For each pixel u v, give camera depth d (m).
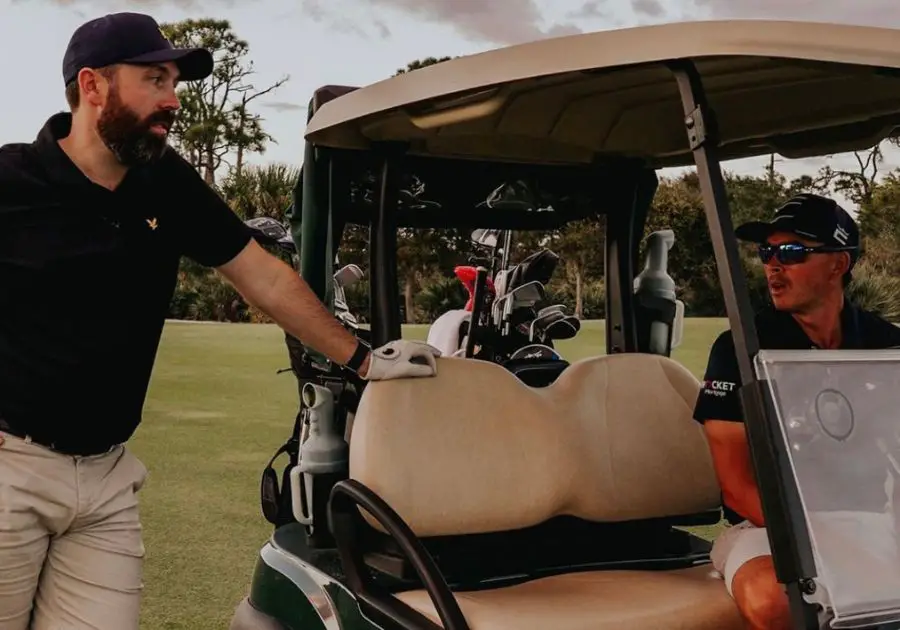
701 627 1.95
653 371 2.54
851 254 2.09
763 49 1.50
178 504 4.75
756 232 2.12
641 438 2.44
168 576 3.77
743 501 2.07
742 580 1.94
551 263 2.96
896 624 1.51
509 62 1.82
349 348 2.16
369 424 2.13
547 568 2.33
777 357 1.55
